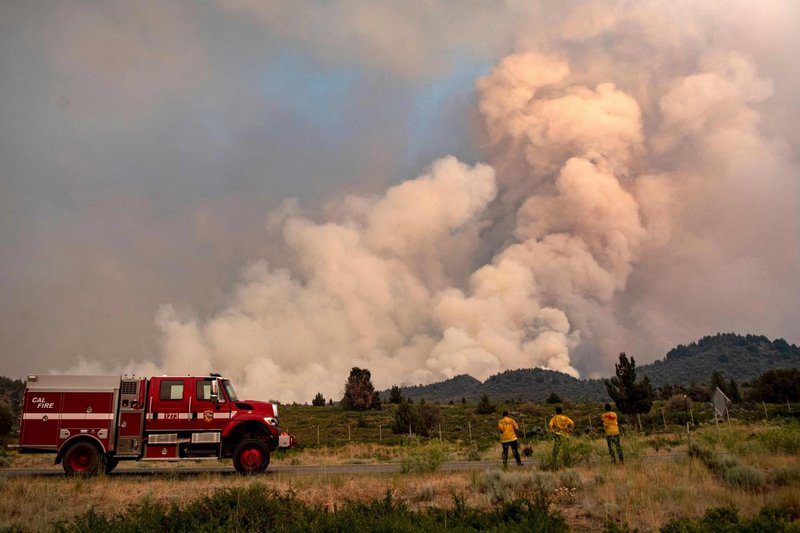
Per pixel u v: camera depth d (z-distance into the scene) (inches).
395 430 2524.6
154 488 641.6
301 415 3939.5
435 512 465.7
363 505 457.1
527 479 600.4
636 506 476.7
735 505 438.9
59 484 654.5
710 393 3624.5
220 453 789.2
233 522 422.0
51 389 782.5
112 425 778.8
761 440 801.6
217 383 810.2
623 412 2282.2
